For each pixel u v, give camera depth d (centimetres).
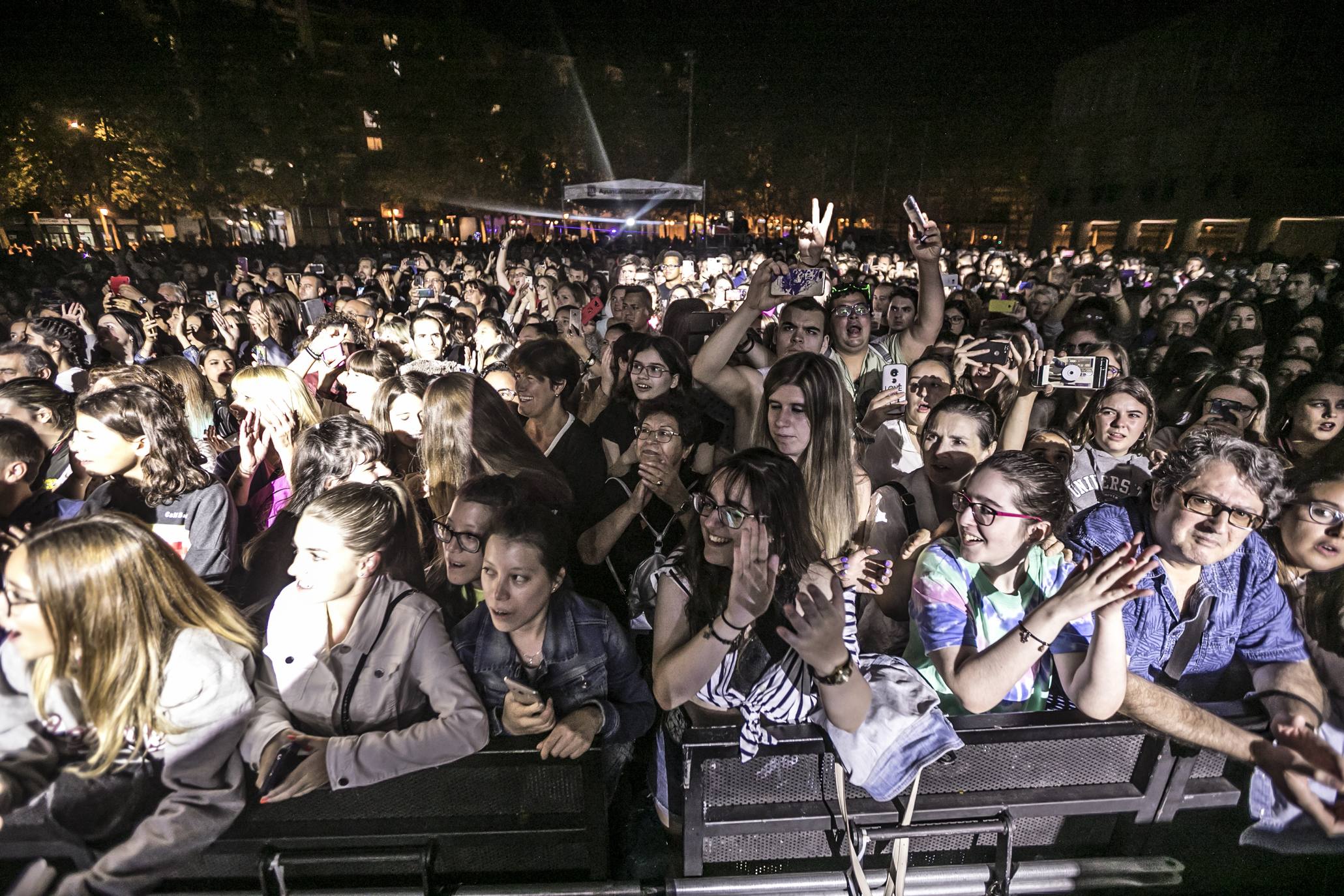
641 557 253
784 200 3538
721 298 727
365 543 170
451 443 246
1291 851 175
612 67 3700
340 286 1035
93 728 154
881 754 159
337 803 168
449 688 170
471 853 178
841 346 396
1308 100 1698
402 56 2842
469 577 199
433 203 3162
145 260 1514
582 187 1975
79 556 145
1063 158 2795
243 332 593
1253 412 293
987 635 179
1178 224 2133
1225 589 188
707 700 174
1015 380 326
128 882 160
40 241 1596
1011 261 1354
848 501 228
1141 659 189
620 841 213
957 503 175
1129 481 279
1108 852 187
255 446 277
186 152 1881
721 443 333
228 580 232
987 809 171
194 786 161
